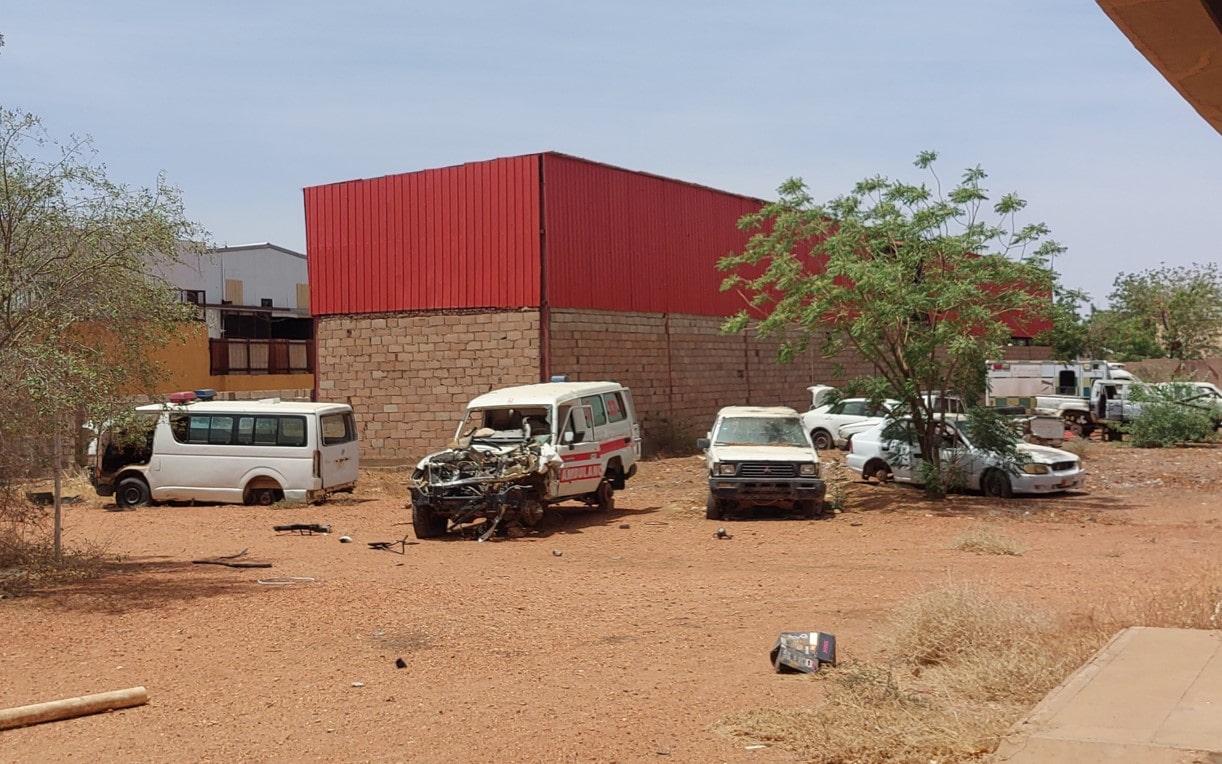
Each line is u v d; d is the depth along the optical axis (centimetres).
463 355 3078
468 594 1245
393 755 688
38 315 1287
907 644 910
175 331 1503
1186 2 378
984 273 2088
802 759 667
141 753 696
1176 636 839
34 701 820
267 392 4316
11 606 1183
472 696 827
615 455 2098
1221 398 3741
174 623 1095
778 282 2220
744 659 928
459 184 3086
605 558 1574
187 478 2344
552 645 994
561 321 3022
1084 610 1049
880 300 2097
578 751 689
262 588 1291
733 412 2131
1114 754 570
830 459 3088
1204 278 7106
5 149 1308
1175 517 1948
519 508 1789
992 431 2214
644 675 882
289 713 784
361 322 3216
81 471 2533
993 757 590
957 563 1448
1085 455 3144
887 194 2156
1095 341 6053
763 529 1858
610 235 3234
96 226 1334
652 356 3394
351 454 2458
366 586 1301
